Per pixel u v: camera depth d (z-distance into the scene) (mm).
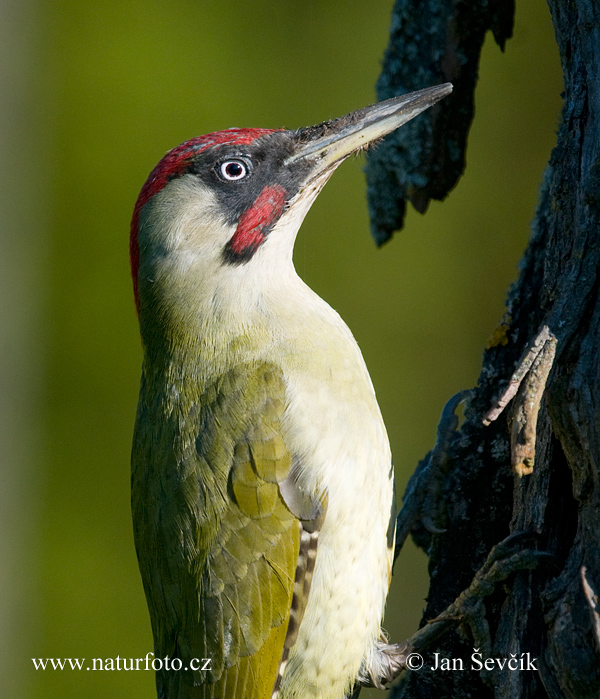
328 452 7867
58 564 16875
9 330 17469
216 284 8367
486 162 16172
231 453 7914
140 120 18297
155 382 8461
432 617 9070
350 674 8141
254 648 7801
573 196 7598
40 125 18188
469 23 9031
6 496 17094
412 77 9305
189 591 7934
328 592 7875
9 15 18125
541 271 8828
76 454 17406
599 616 6707
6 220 17703
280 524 7809
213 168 8414
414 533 9461
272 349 8164
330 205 17375
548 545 7520
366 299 17141
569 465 7168
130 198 18109
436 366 16734
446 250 16812
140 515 8445
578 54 7652
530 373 7594
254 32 18531
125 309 17906
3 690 16156
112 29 18531
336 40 18250
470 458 9086
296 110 18250
